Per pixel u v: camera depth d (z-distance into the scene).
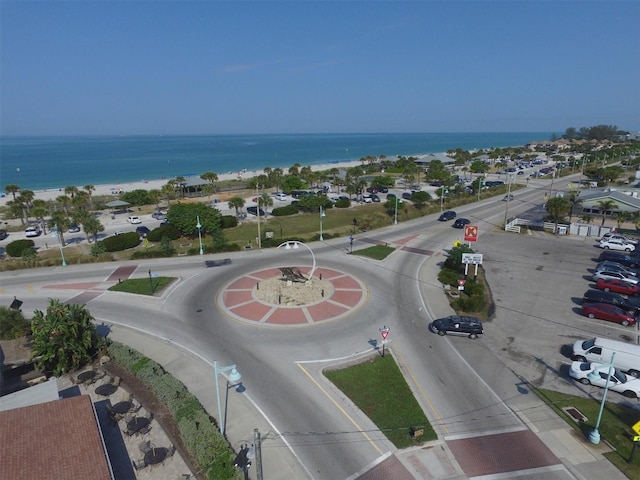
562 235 60.44
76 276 44.72
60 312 26.92
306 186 101.88
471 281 39.91
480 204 84.62
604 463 18.84
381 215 72.06
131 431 20.36
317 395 23.89
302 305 36.09
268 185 108.56
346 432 20.94
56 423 18.36
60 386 25.12
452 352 28.53
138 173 181.38
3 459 16.16
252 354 28.39
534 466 18.70
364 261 48.53
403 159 157.50
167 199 93.69
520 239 58.31
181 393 22.84
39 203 77.56
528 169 143.75
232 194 106.56
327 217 75.62
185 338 30.73
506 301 37.00
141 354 28.33
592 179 114.50
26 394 21.64
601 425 21.34
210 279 43.06
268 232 56.44
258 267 46.84
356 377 25.53
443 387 24.59
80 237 64.25
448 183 98.38
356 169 113.75
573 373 25.22
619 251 51.59
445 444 20.06
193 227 60.22
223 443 19.02
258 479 17.47
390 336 30.72
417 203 79.94
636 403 23.22
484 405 22.95
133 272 45.72
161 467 18.62
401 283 41.44
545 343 29.77
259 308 35.66
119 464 18.83
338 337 30.58
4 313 31.30
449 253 48.03
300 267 46.41
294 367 26.75
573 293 38.78
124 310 35.75
